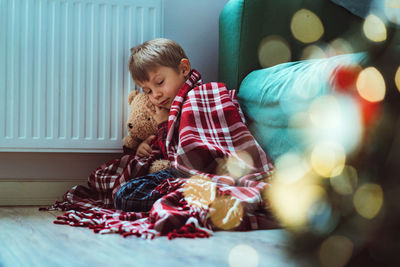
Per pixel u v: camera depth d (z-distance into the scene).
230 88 1.64
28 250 0.78
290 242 0.72
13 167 1.59
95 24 1.59
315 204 0.79
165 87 1.50
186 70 1.54
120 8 1.62
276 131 1.23
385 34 0.85
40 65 1.54
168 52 1.50
